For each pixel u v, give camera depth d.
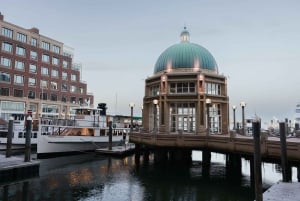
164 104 42.16
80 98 83.94
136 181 25.47
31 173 26.28
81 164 34.59
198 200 19.61
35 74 71.31
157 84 45.34
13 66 66.38
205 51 48.34
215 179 26.53
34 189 22.17
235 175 28.61
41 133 40.06
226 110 44.38
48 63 75.31
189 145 28.72
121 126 55.81
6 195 20.48
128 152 43.84
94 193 21.31
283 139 18.45
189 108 42.19
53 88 76.00
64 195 20.73
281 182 18.02
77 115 46.59
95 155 42.53
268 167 37.28
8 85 64.88
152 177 27.33
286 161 18.41
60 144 40.97
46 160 37.09
